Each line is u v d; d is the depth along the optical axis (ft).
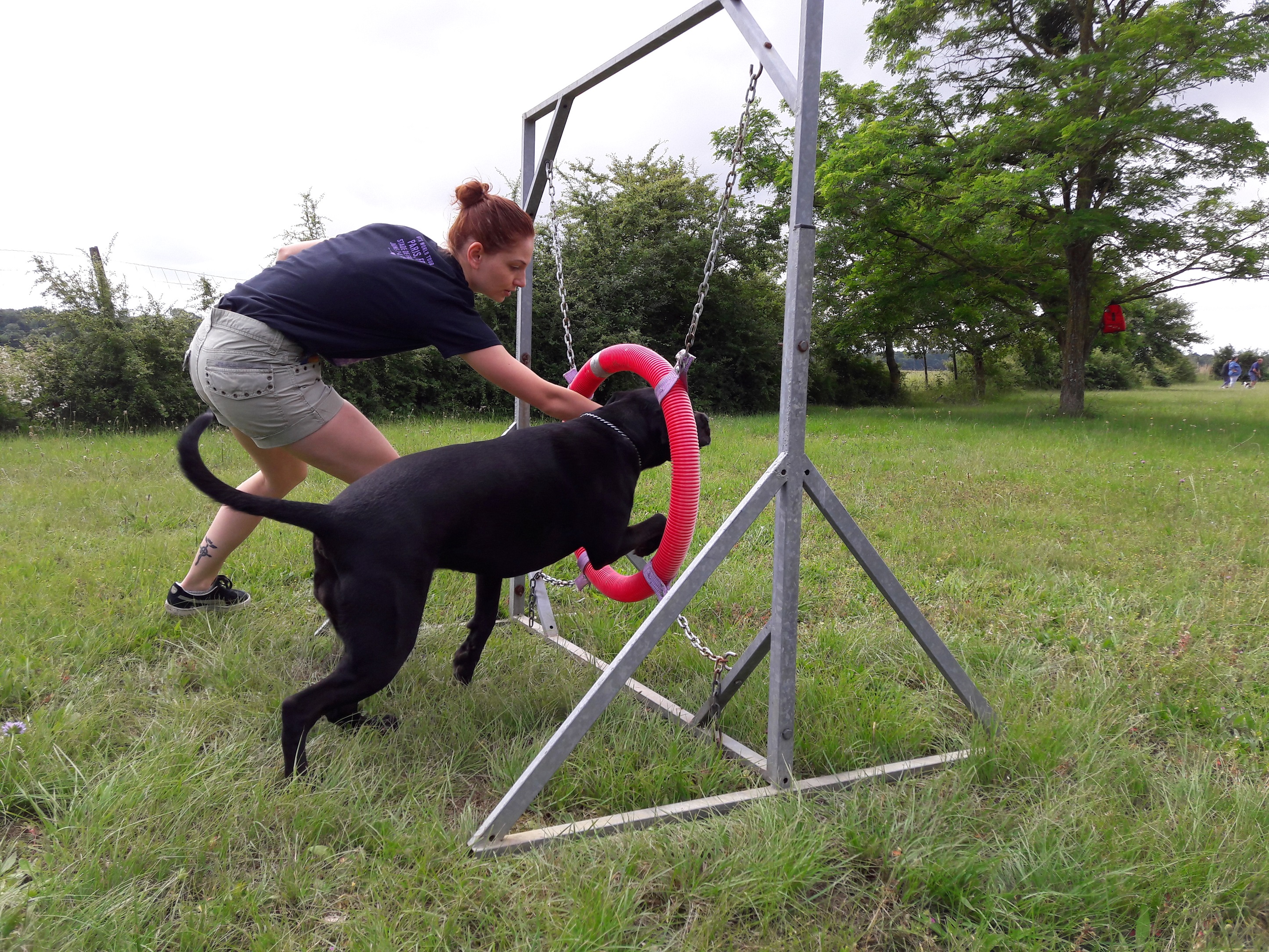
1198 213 48.49
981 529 16.61
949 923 5.26
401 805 6.55
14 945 4.64
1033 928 5.21
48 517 15.64
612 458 7.98
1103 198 50.14
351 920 5.14
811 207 6.56
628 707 8.43
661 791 6.89
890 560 14.34
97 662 9.08
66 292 34.55
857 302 62.95
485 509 7.22
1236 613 11.28
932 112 52.80
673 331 59.11
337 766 6.85
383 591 6.59
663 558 7.91
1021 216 52.21
